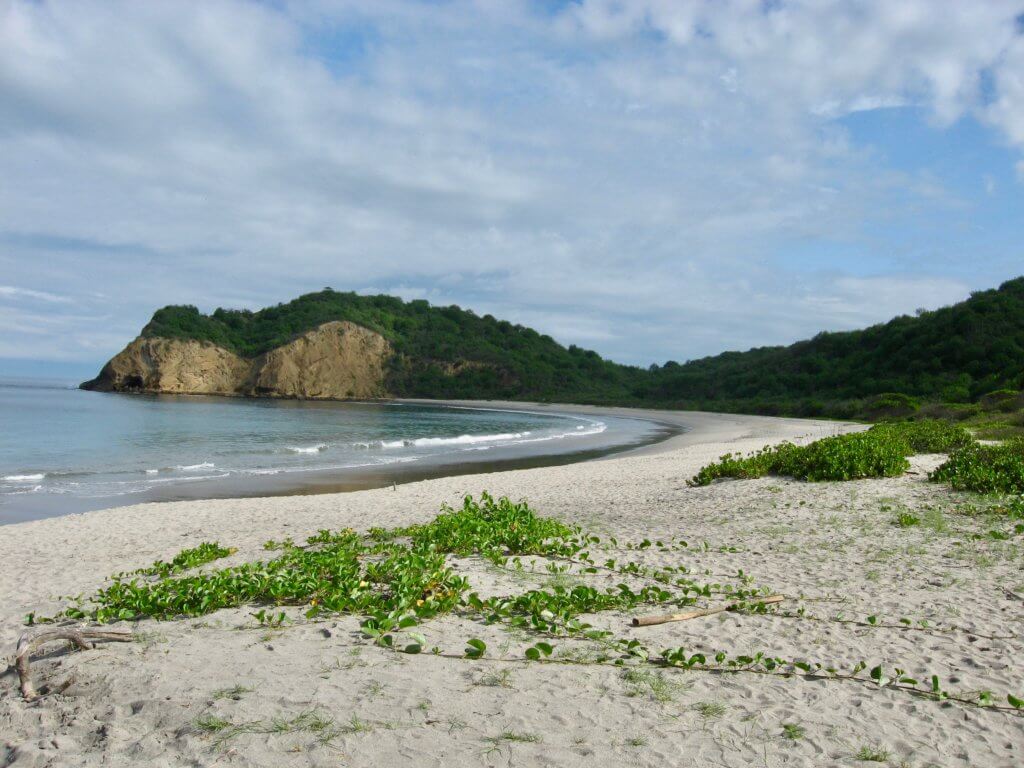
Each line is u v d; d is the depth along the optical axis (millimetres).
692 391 86500
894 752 3529
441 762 3246
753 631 5418
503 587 6477
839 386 65000
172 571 8391
